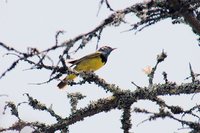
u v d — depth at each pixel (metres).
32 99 10.05
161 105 8.80
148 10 6.73
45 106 10.09
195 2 6.85
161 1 6.73
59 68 7.82
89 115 10.06
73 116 10.05
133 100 9.40
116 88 9.62
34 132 10.09
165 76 9.07
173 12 6.88
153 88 9.05
